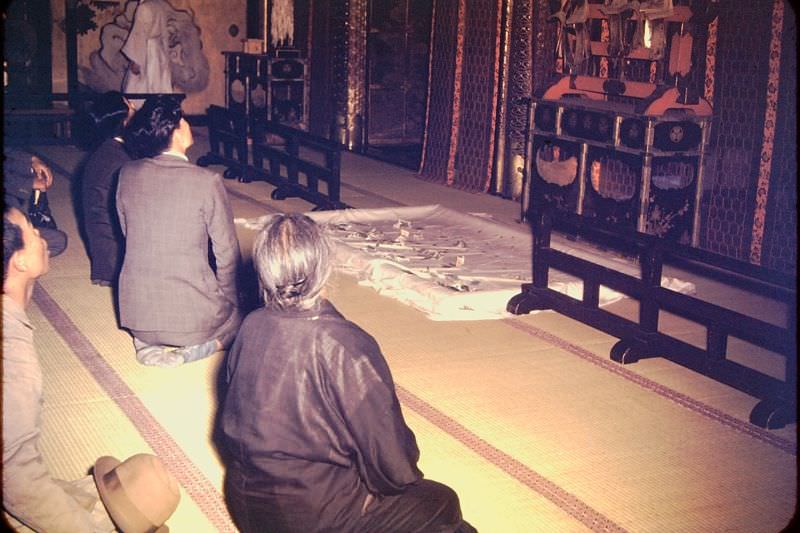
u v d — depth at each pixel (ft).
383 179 37.86
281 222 8.17
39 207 23.07
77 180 33.06
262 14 45.42
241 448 8.17
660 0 23.95
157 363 16.42
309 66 47.80
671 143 24.07
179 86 49.26
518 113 32.78
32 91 45.85
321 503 8.10
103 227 21.03
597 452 13.62
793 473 13.12
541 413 14.96
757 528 11.51
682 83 24.12
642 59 25.04
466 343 18.25
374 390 7.96
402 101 46.29
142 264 16.19
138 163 16.11
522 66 32.35
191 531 11.15
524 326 19.45
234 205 31.37
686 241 25.08
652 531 11.42
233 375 8.38
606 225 18.44
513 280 22.17
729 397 15.98
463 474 12.80
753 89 24.35
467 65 35.40
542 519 11.67
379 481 8.16
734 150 25.08
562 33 27.76
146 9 41.93
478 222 28.25
